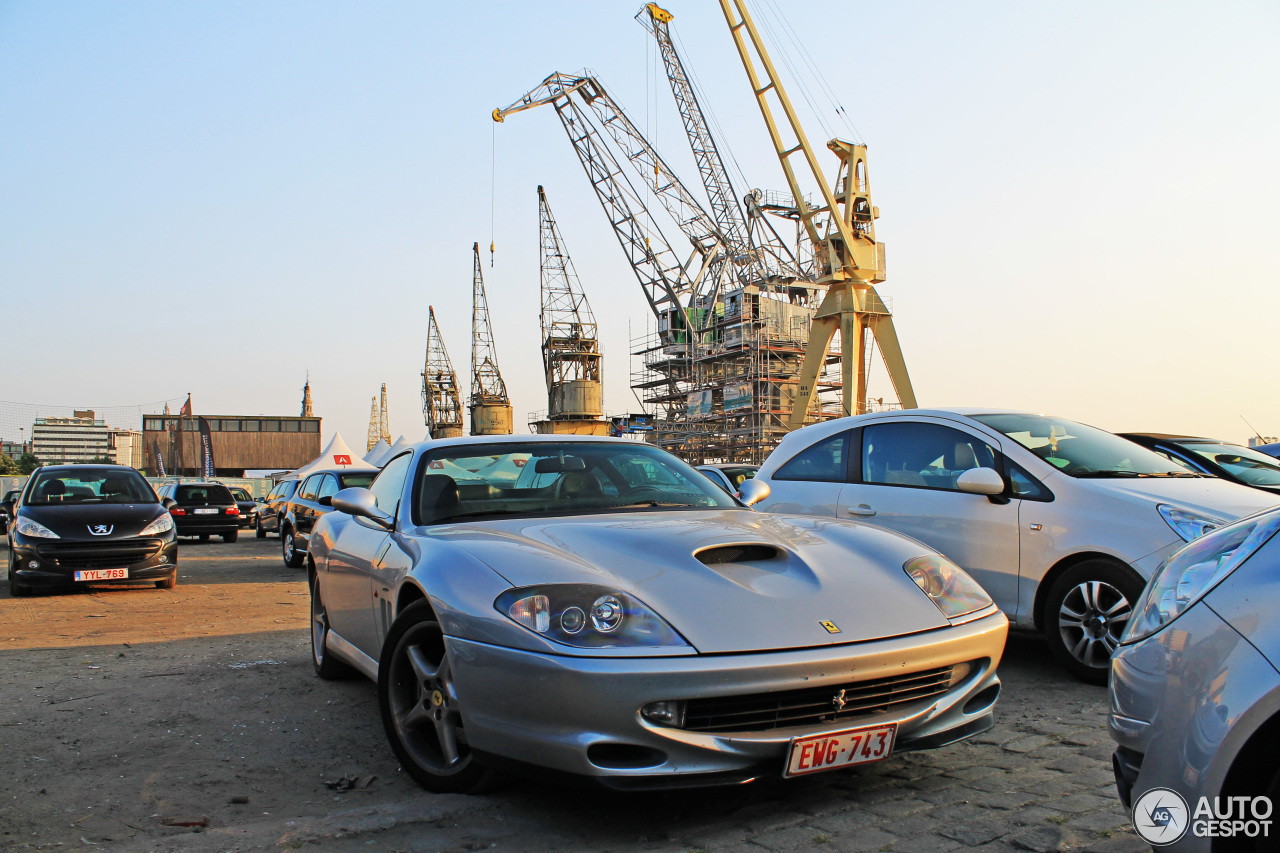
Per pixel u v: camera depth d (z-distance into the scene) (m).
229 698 4.22
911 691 2.60
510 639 2.45
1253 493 4.39
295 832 2.49
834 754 2.44
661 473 3.92
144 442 88.50
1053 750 3.16
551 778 2.37
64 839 2.47
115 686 4.51
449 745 2.79
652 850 2.34
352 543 4.03
